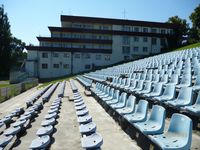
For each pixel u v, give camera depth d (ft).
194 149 14.57
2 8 222.69
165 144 12.14
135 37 175.73
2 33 220.64
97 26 177.99
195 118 18.10
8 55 223.10
